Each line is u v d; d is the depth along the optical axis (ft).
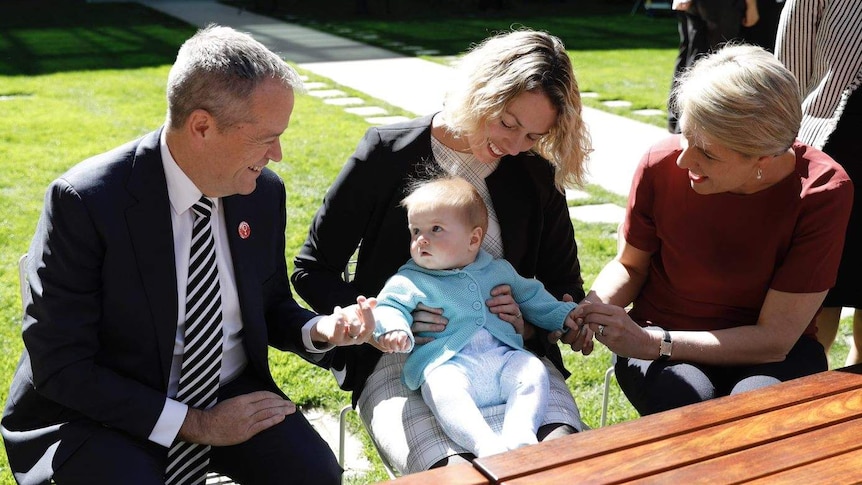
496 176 9.32
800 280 8.82
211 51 7.15
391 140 9.19
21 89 36.63
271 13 69.10
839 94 10.98
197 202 7.70
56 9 72.59
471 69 8.81
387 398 8.86
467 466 6.27
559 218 9.65
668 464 6.26
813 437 6.65
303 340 8.40
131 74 41.27
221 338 7.97
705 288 9.41
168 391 7.84
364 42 52.75
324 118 31.53
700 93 8.24
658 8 69.15
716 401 7.18
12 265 17.53
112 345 7.63
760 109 7.99
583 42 54.13
